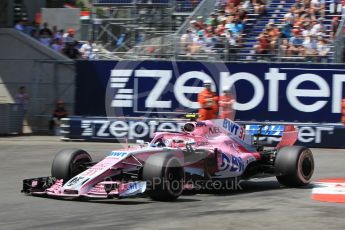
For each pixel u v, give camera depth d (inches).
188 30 3014.3
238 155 1428.4
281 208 1159.6
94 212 1104.8
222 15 3159.5
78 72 2797.7
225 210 1130.0
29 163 1950.1
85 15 3969.0
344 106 2437.3
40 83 3105.3
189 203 1211.2
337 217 1072.2
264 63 2578.7
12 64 3198.8
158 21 3452.3
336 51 2642.7
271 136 1567.4
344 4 2972.4
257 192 1391.5
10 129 2947.8
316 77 2522.1
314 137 2456.9
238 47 2878.9
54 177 1290.6
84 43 3516.2
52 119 2992.1
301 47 2696.9
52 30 3806.6
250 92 2600.9
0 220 1042.7
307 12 2940.5
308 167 1464.1
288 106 2559.1
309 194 1350.9
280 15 3065.9
